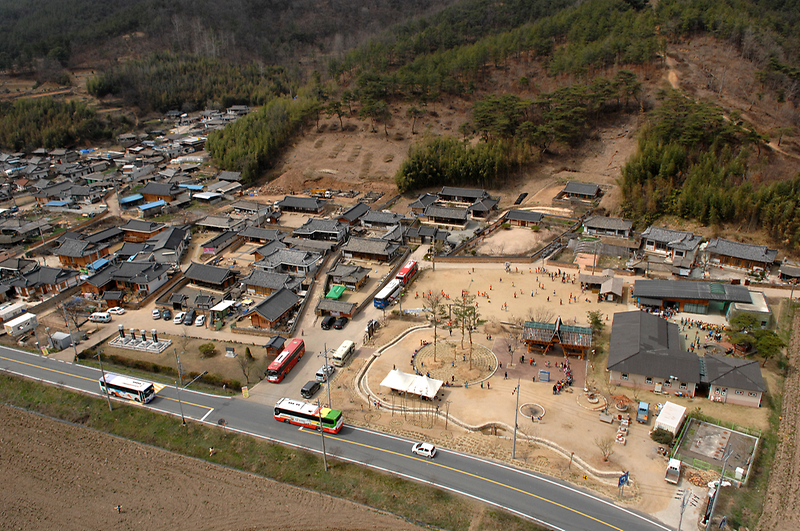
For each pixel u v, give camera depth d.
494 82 189.00
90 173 180.38
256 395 69.94
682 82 158.75
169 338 84.88
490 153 150.12
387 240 114.00
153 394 69.38
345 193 155.38
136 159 194.00
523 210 135.38
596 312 84.00
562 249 113.94
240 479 57.22
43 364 77.69
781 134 131.00
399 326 86.38
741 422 61.66
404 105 188.25
